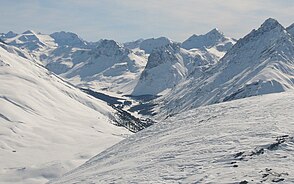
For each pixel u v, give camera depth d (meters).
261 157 29.88
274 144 31.86
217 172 28.39
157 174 31.98
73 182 41.62
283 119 42.38
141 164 38.56
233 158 31.39
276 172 25.55
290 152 30.00
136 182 30.89
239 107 60.16
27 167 113.44
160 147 46.12
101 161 56.28
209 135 43.34
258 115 48.62
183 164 33.28
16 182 105.12
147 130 68.38
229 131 42.41
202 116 62.81
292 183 23.52
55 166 111.00
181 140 45.66
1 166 124.94
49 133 176.88
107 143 162.88
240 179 25.31
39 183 102.88
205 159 33.09
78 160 118.19
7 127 173.75
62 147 155.88
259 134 37.28
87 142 168.25
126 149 57.84
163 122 70.50
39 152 146.75
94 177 40.12
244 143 35.25
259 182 24.17
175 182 28.64
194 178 28.27
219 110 63.22
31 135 170.62
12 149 148.75
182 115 70.19
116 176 35.94
